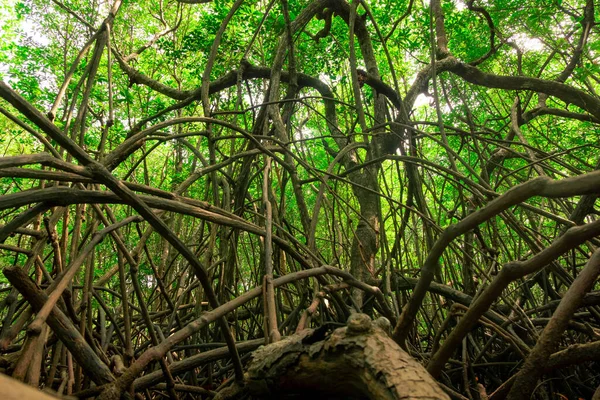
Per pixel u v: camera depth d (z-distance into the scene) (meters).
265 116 3.56
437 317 3.68
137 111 6.38
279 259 3.38
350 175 3.74
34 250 1.79
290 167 2.97
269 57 5.11
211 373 2.41
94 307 3.45
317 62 4.91
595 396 1.19
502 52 5.38
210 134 2.74
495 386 2.84
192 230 5.66
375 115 4.09
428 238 3.33
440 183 6.12
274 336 1.53
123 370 1.54
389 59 3.17
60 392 1.72
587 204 2.71
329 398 1.10
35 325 1.14
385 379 0.84
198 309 2.67
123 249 1.90
